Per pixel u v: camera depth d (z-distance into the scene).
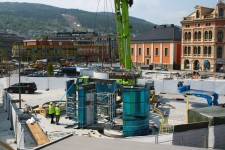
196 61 82.69
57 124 24.78
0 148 19.22
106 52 130.00
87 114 24.03
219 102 35.72
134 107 21.38
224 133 15.90
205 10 80.94
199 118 17.11
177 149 9.04
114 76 29.70
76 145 9.23
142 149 8.95
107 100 25.17
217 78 59.22
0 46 184.12
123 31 33.56
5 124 25.28
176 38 87.62
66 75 66.12
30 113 28.59
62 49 124.25
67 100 27.19
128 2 33.19
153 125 24.67
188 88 31.95
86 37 177.75
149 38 94.38
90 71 42.50
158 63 91.44
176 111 30.88
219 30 77.12
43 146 9.11
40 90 45.53
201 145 15.23
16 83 45.75
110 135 21.83
